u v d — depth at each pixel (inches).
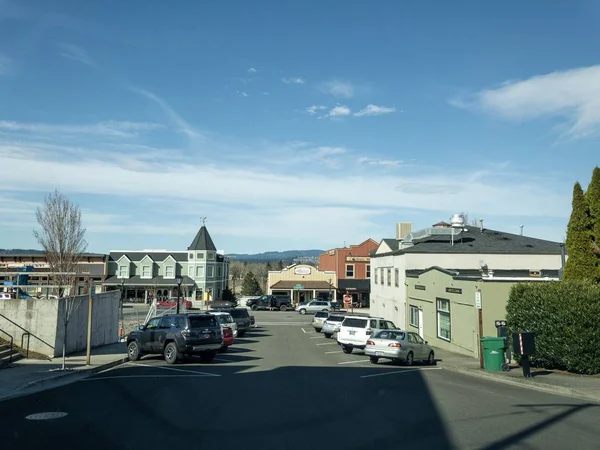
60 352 839.7
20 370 671.1
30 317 824.9
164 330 829.8
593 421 415.5
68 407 457.4
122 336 1218.6
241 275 6525.6
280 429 377.1
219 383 608.1
